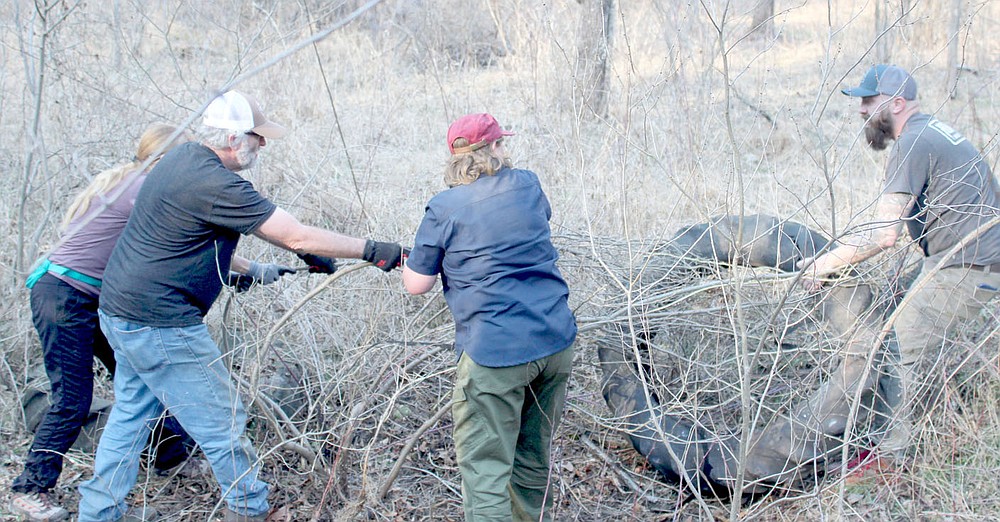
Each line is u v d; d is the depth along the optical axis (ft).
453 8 27.07
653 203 15.94
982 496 11.02
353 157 20.39
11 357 13.85
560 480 11.75
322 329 13.64
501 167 9.88
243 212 9.71
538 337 9.68
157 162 10.30
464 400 9.82
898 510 11.00
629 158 17.70
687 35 20.72
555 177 17.61
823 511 10.81
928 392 12.01
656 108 19.48
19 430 12.89
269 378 12.74
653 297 11.65
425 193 17.89
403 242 15.34
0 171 16.75
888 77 12.01
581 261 12.87
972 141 17.42
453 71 25.66
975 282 11.52
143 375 10.18
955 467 10.96
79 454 12.30
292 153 18.80
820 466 11.58
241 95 10.02
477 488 9.82
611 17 20.75
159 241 9.79
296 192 17.02
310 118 22.57
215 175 9.67
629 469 12.61
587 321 11.59
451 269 9.75
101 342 11.62
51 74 16.92
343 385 12.53
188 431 10.42
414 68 26.13
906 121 12.05
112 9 19.85
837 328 12.28
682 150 17.97
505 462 9.95
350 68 25.25
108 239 10.77
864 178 19.25
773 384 12.96
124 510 10.81
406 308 13.55
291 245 9.95
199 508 11.61
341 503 11.41
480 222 9.50
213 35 21.39
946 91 20.38
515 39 23.62
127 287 9.84
